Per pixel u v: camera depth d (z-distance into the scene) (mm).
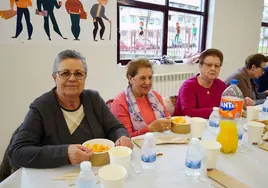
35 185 797
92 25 2480
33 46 2117
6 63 2004
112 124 1289
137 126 1493
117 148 907
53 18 2186
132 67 1528
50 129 1094
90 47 2516
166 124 1326
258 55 2311
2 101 2043
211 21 3754
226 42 4023
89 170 707
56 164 902
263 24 4875
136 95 1585
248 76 2373
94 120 1241
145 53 3309
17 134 1048
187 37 3740
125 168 805
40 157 909
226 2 3812
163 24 3367
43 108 1101
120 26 2936
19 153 946
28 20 2043
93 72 2604
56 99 1165
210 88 1907
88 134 1197
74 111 1204
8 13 1930
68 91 1123
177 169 911
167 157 1013
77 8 2322
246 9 4168
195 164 864
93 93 1332
